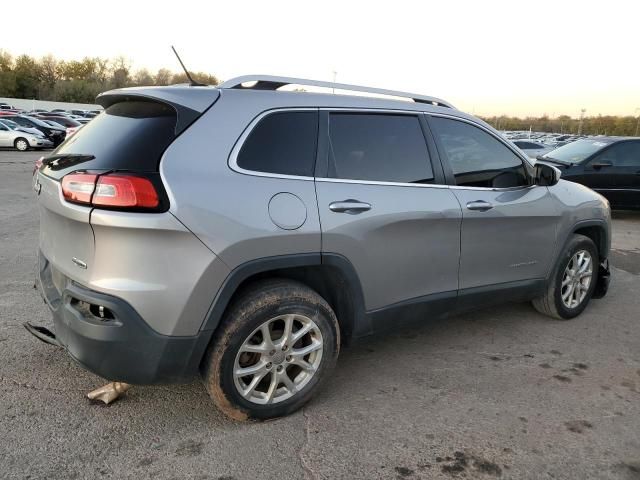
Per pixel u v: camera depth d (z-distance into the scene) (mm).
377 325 3264
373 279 3133
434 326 4398
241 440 2740
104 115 3010
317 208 2838
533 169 4051
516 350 3961
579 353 3938
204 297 2520
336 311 3178
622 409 3166
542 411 3117
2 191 11422
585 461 2670
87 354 2510
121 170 2445
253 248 2611
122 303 2406
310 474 2508
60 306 2643
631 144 9766
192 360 2584
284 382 2904
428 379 3475
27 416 2875
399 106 3395
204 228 2475
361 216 2994
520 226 3920
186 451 2639
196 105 2672
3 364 3416
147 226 2363
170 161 2490
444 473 2549
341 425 2910
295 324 2926
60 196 2562
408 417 3012
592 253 4621
